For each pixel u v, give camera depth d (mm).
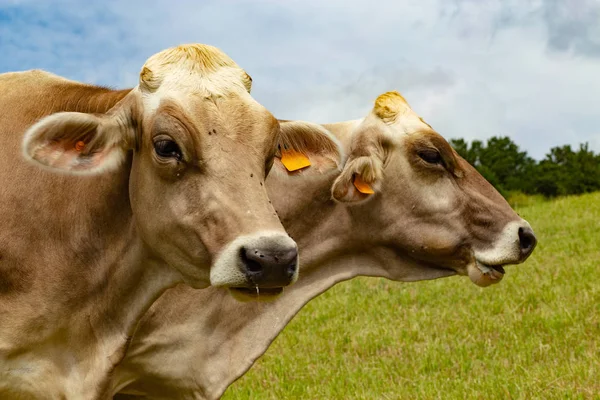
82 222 5016
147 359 6062
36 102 5371
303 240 6840
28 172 5055
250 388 8297
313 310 11906
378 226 6938
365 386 7988
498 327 9641
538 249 14805
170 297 6113
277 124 4625
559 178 33406
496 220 6750
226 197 4289
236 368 6375
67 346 5051
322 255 6883
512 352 8516
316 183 6766
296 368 8898
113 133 4688
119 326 5129
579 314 9453
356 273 7062
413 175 6844
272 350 9852
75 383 5027
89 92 5477
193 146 4344
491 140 36656
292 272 4145
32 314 4906
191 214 4363
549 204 24266
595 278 11422
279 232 4164
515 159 35969
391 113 7004
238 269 4117
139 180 4641
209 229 4305
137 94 4656
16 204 4984
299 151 5824
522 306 10492
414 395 7387
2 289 4910
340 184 6652
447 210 6812
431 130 6926
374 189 6832
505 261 6652
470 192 6852
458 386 7395
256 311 6539
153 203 4531
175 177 4402
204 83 4535
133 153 4785
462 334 9547
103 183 4980
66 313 5004
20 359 4934
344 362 9078
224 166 4336
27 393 4973
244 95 4570
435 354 8742
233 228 4215
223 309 6359
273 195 6664
